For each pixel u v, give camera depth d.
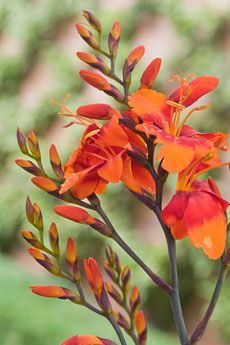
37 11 11.38
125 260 9.71
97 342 2.54
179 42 9.87
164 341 8.90
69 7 11.15
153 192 2.62
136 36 10.24
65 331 8.21
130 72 2.58
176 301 2.55
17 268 9.98
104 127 2.46
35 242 2.63
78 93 10.91
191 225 2.38
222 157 9.01
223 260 2.50
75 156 2.47
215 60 9.58
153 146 2.52
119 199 9.92
